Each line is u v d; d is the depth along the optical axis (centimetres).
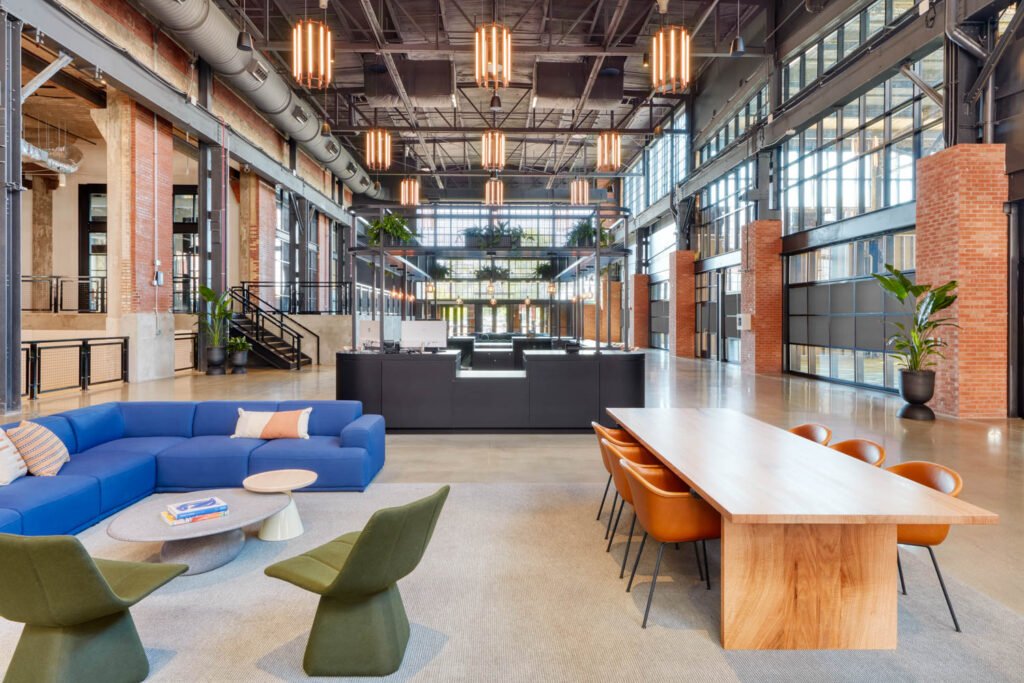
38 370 860
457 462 575
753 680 229
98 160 1551
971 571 322
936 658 244
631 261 2392
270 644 255
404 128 1427
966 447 597
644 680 229
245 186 1528
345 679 229
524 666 238
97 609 210
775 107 1294
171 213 1155
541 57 1305
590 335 2398
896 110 981
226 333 1300
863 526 254
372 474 505
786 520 227
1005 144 764
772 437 375
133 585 231
